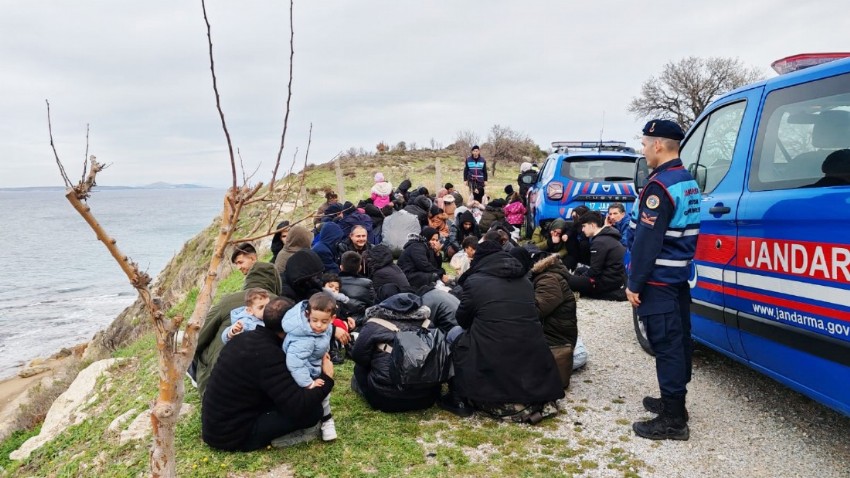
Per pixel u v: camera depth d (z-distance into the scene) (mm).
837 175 3055
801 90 3512
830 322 3018
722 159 4246
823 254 3053
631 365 5145
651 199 3607
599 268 7340
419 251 7484
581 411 4293
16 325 34188
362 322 5684
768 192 3551
